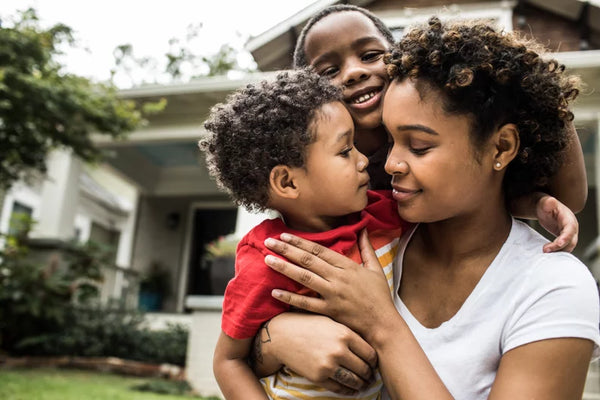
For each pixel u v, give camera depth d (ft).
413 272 3.98
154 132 24.80
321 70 5.12
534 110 3.45
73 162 29.40
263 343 3.79
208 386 17.38
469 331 3.41
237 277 3.98
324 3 20.08
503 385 3.03
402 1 21.89
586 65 17.76
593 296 3.10
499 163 3.46
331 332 3.48
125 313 24.98
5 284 22.45
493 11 22.33
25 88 19.65
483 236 3.63
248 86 4.44
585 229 26.58
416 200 3.48
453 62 3.32
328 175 4.01
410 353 3.29
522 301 3.26
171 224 35.40
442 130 3.30
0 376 17.25
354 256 3.99
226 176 4.34
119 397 14.71
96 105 21.68
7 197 43.70
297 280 3.64
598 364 15.76
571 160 3.95
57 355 21.93
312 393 3.76
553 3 21.83
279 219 4.43
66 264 25.99
